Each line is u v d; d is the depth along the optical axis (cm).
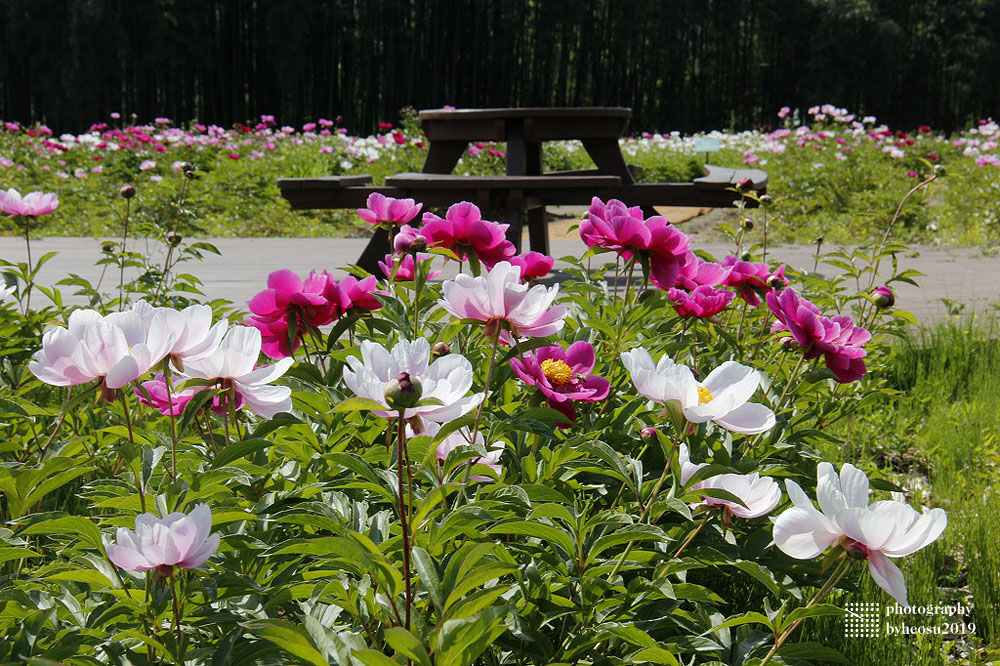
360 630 140
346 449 189
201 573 121
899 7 4694
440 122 573
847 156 1330
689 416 136
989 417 365
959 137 1928
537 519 142
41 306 456
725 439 188
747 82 4638
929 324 500
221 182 1245
